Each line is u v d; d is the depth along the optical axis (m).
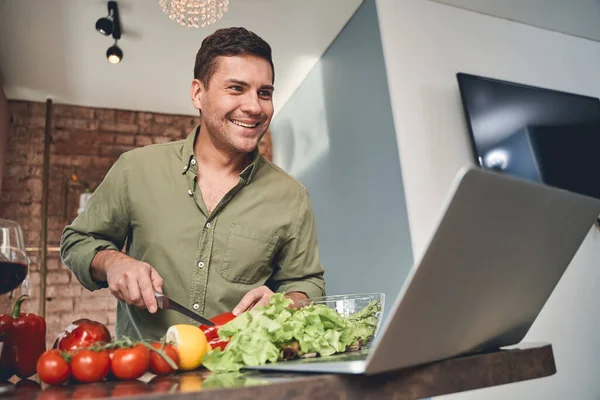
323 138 2.89
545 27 2.84
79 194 3.20
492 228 0.41
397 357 0.41
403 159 2.19
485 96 2.39
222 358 0.59
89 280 0.96
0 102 2.98
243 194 1.13
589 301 2.43
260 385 0.38
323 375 0.41
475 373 0.48
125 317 1.08
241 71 1.05
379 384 0.42
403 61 2.35
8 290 0.63
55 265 3.04
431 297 0.40
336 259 2.70
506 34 2.70
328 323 0.67
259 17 2.54
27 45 2.66
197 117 3.65
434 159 2.26
